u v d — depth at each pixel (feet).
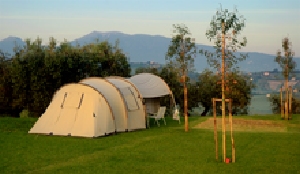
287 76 93.86
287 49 93.61
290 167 43.14
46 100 117.19
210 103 148.15
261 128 77.97
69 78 122.62
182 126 80.89
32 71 117.29
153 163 45.73
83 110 68.03
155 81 95.45
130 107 74.38
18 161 47.42
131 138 64.28
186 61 71.31
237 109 148.77
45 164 45.85
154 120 91.76
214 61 48.06
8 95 126.72
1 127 76.23
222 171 41.73
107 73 132.57
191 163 45.57
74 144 58.75
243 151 52.47
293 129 76.48
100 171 42.19
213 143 58.54
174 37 71.10
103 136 66.44
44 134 68.18
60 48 131.44
